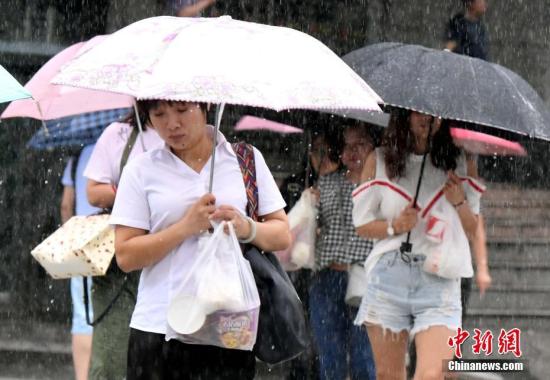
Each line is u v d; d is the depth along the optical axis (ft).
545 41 99.81
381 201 50.39
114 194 48.49
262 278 36.68
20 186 82.02
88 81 35.96
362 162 56.59
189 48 35.24
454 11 97.81
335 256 56.08
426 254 49.67
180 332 35.29
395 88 47.37
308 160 57.98
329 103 35.17
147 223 36.94
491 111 46.62
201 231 36.19
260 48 35.83
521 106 47.29
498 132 52.95
